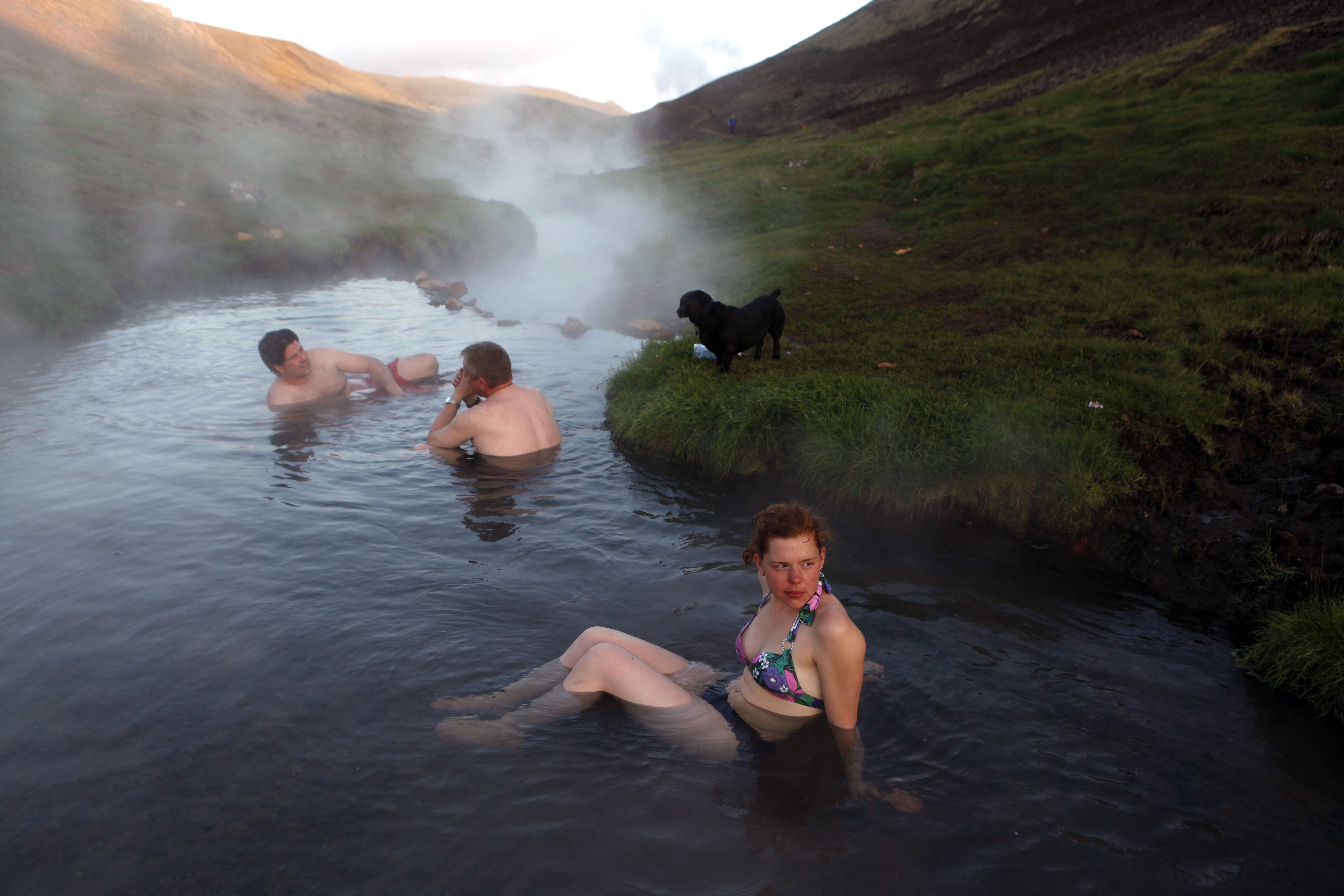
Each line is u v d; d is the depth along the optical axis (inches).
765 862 100.7
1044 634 160.6
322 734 124.6
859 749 122.4
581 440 287.9
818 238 645.9
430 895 95.3
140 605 163.3
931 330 359.6
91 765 117.0
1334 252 369.7
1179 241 447.2
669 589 176.4
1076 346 299.4
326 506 217.8
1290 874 99.1
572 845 103.4
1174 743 126.1
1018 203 617.0
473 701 133.3
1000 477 217.3
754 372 312.2
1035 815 109.0
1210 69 856.3
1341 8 916.6
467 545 196.1
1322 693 137.3
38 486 227.9
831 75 2225.6
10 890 95.0
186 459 252.1
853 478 229.5
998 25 1868.8
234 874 97.9
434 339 447.5
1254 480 206.1
